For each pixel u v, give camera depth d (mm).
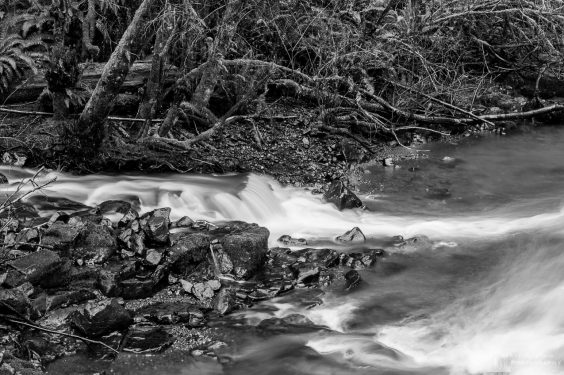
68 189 10188
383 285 8641
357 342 7594
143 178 10836
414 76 14711
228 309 7930
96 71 11805
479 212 10938
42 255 7914
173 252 8414
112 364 7078
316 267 8680
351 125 13641
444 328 7867
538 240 9797
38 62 11961
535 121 15508
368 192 11586
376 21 14281
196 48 12062
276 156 12188
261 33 13320
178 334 7543
